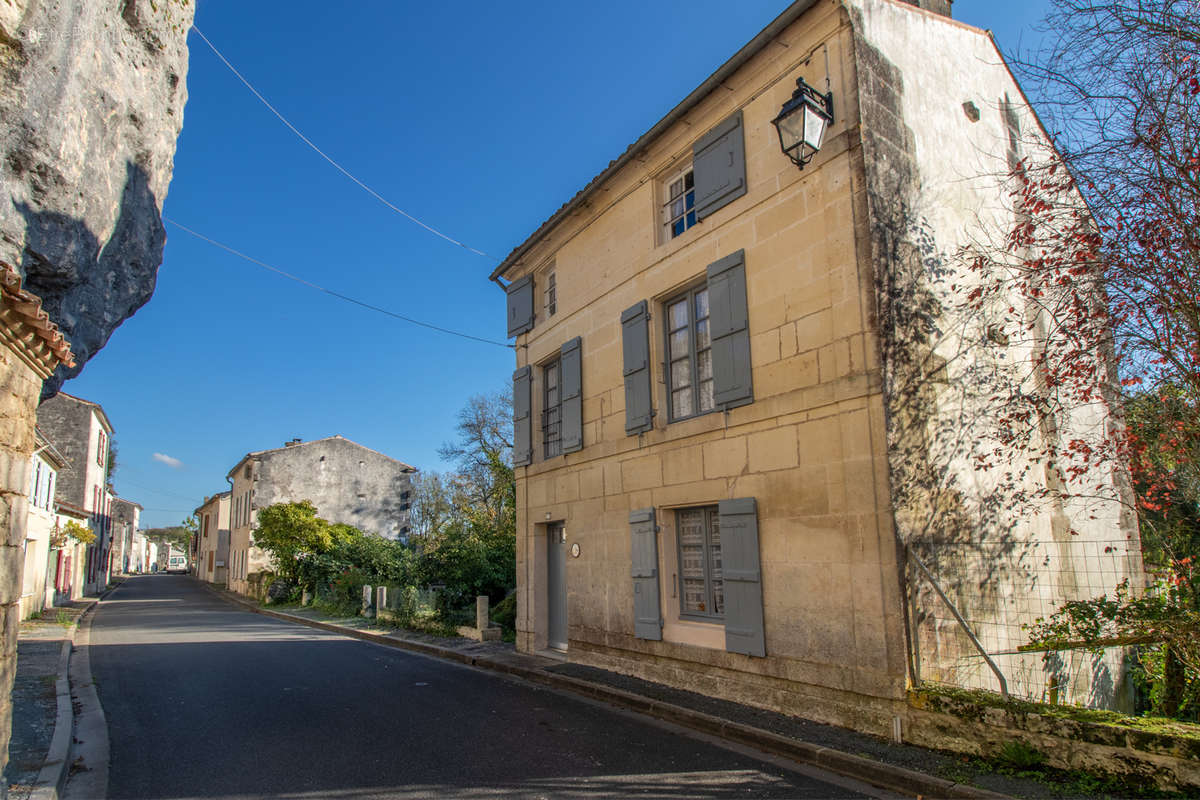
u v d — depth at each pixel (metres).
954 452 6.84
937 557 6.45
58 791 5.26
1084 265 6.20
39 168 7.90
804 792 5.15
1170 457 6.47
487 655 11.59
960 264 7.42
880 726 6.11
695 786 5.28
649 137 9.27
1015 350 7.81
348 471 37.06
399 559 25.14
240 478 40.50
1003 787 4.88
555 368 12.14
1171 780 4.53
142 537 95.06
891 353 6.48
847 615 6.45
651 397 9.21
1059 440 8.12
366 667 11.09
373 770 5.70
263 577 30.97
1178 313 5.69
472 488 32.78
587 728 7.03
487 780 5.43
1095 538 8.27
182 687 9.41
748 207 7.95
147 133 10.06
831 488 6.70
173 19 10.38
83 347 10.03
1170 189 5.56
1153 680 7.57
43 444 19.41
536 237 12.03
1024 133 8.76
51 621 18.77
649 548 8.90
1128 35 5.52
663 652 8.67
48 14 7.60
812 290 7.11
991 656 6.64
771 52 7.77
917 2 8.53
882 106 7.08
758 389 7.59
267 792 5.23
